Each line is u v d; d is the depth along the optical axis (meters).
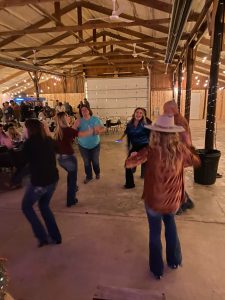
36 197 2.48
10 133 5.41
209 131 4.41
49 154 2.47
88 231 2.91
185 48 7.56
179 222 3.02
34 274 2.23
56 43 9.87
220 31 4.02
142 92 13.86
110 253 2.49
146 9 6.01
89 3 7.03
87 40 10.88
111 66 14.62
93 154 4.57
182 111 16.00
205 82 15.92
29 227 3.04
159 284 2.07
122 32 9.35
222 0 3.86
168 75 15.52
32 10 6.61
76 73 15.82
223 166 5.39
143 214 3.29
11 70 12.43
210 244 2.59
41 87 17.08
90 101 14.18
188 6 3.20
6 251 2.57
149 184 1.97
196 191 3.99
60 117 3.34
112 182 4.59
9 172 5.20
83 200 3.79
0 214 3.40
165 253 2.44
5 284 0.98
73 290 2.04
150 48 11.43
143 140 3.93
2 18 6.67
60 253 2.52
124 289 1.38
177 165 1.89
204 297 1.92
